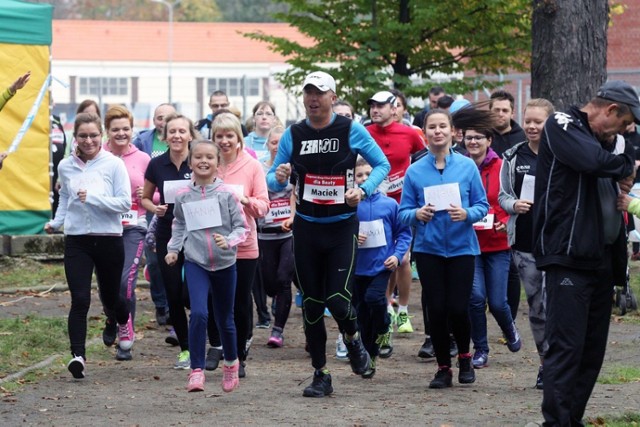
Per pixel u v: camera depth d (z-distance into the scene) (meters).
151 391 11.10
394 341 14.80
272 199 14.27
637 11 38.03
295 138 10.38
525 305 17.97
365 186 10.34
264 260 14.41
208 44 85.31
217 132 11.56
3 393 10.93
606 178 8.36
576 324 8.33
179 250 11.12
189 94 84.31
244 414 9.85
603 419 9.26
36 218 21.25
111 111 13.81
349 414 9.81
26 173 21.11
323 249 10.41
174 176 12.59
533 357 13.45
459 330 11.23
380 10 27.73
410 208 11.25
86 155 11.90
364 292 12.13
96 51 84.06
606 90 8.31
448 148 11.22
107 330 13.45
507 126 13.99
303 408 10.12
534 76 18.06
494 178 12.63
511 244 11.22
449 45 27.72
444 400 10.54
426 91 27.14
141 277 20.02
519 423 9.30
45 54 21.09
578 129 8.24
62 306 16.97
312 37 28.70
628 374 11.90
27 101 20.97
